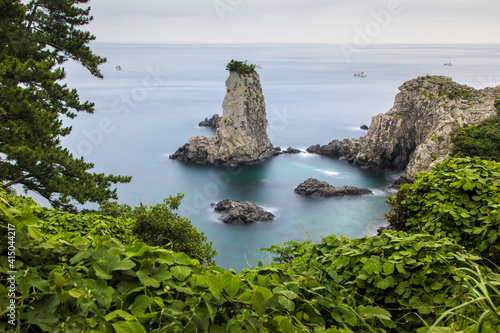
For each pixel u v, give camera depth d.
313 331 3.68
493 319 3.09
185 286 3.59
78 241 3.88
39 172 20.55
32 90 20.86
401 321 4.67
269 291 3.49
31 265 3.30
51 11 27.69
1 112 17.80
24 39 22.91
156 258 3.66
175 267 3.60
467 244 6.30
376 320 4.39
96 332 2.76
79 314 2.86
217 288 3.29
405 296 4.61
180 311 3.28
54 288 2.96
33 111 18.86
